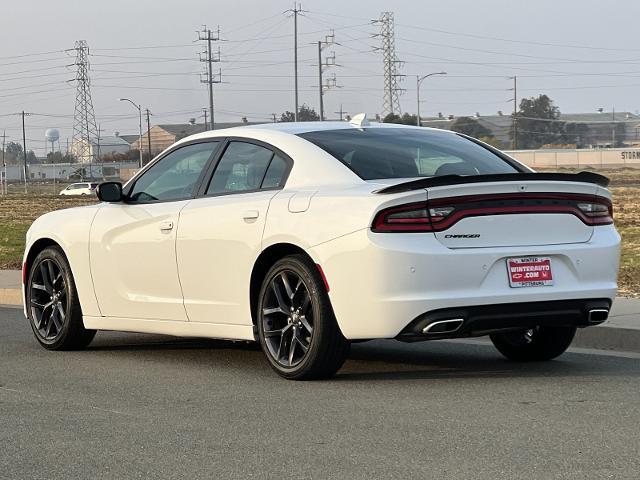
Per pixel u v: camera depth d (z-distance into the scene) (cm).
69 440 516
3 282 1398
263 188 701
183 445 500
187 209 735
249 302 689
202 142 765
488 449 474
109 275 794
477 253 613
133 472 455
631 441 484
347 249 620
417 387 637
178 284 740
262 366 740
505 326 632
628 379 660
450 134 756
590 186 649
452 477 430
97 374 721
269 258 683
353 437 505
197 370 728
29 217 4219
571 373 688
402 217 609
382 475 436
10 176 16375
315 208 646
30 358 806
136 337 922
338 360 653
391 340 884
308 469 450
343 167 668
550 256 634
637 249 1803
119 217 788
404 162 683
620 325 838
